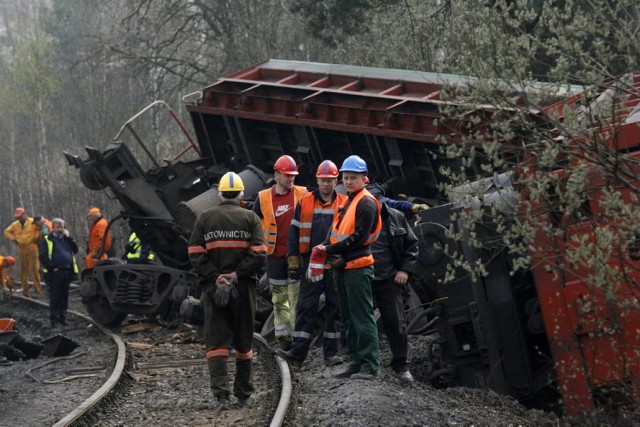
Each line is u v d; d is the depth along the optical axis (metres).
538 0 21.22
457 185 13.25
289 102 27.59
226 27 63.81
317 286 19.08
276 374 19.30
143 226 31.59
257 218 16.47
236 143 30.14
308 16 45.88
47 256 33.28
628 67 12.04
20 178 107.81
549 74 11.86
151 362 23.41
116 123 85.56
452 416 15.06
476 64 12.11
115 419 16.84
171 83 75.31
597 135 11.94
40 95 104.25
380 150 24.84
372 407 14.77
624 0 11.65
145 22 69.50
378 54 43.81
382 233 17.20
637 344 14.41
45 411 17.78
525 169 12.52
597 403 15.23
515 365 16.52
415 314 20.11
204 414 16.33
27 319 36.56
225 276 16.05
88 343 28.66
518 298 16.62
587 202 14.30
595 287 13.28
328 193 18.98
